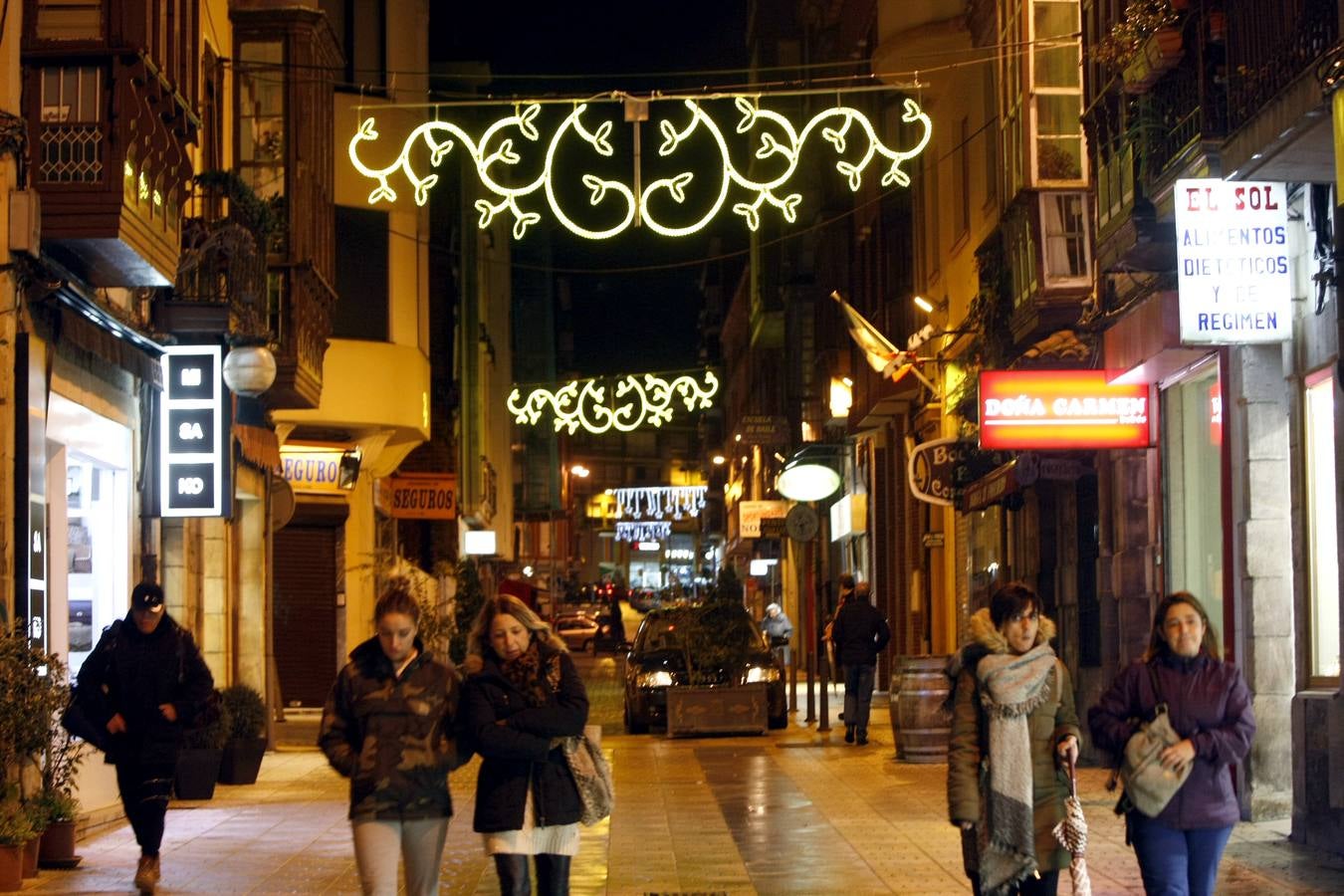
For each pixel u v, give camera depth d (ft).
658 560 573.33
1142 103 58.54
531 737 31.76
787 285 210.38
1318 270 49.39
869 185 143.95
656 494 453.58
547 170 71.20
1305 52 44.16
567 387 172.14
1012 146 84.58
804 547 104.63
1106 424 66.28
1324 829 48.14
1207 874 30.66
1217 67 51.98
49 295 52.06
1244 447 54.65
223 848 51.93
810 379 208.74
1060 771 30.71
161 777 43.52
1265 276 51.06
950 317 115.65
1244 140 47.80
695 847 51.96
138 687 43.68
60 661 52.80
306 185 86.12
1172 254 60.70
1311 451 51.11
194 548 76.28
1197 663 31.12
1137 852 30.99
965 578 115.85
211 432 66.28
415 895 31.96
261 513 89.45
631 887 44.73
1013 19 83.92
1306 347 50.39
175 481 66.03
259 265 73.67
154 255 56.70
